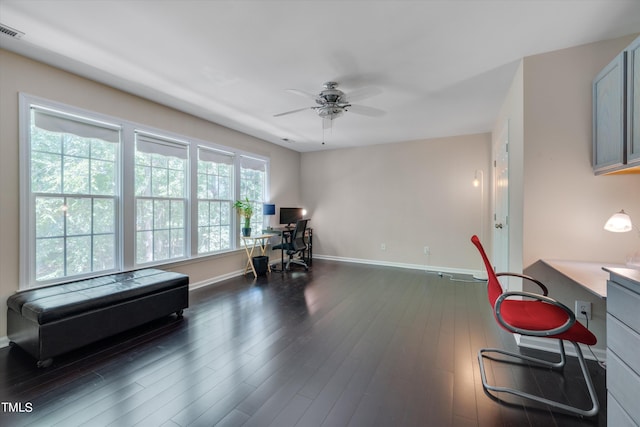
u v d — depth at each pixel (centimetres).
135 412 160
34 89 247
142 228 345
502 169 349
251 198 518
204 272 420
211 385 184
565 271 184
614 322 119
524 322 170
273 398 172
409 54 232
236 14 184
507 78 274
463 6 176
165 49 227
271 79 278
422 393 176
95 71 266
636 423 104
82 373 196
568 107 222
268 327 273
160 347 234
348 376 194
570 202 222
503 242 344
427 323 282
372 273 493
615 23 192
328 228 626
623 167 176
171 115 367
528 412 160
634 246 208
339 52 229
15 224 239
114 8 179
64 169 274
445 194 511
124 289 249
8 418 154
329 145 586
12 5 175
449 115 384
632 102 166
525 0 171
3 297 232
